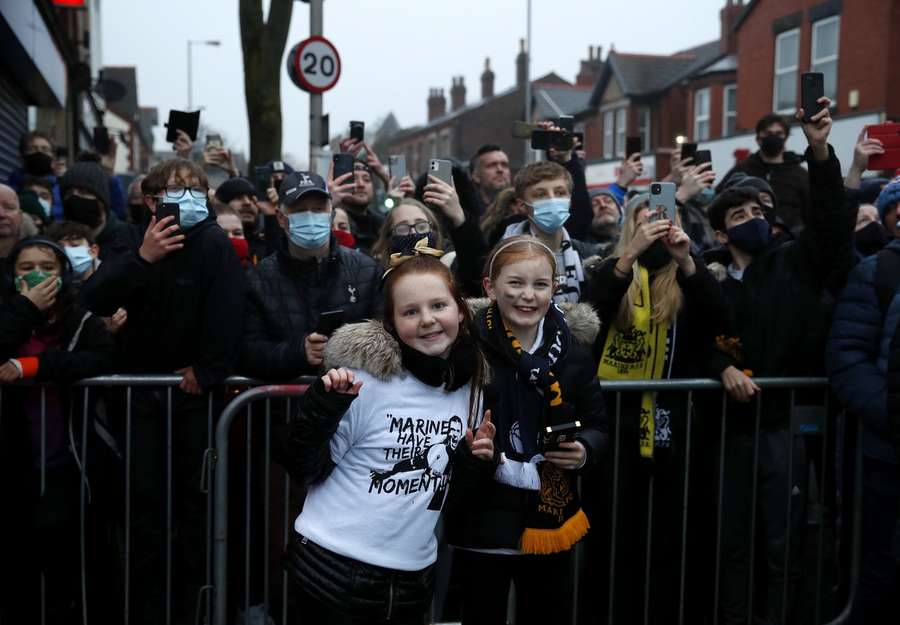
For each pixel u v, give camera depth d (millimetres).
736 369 3568
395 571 2568
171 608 3582
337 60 8008
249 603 3600
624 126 29547
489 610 2891
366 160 5734
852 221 3547
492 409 2783
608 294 3484
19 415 3381
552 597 2971
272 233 4898
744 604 3680
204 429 3490
